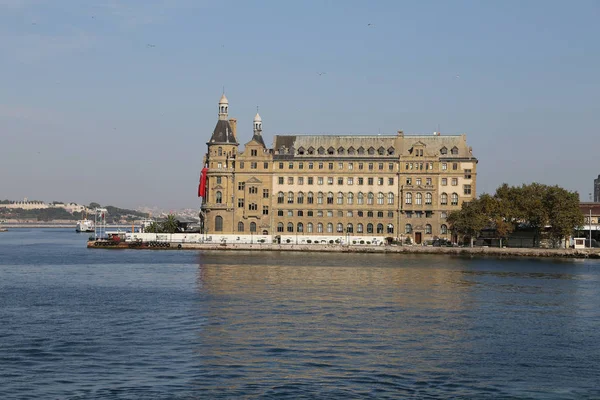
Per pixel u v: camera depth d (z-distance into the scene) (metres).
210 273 152.88
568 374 69.25
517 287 132.00
